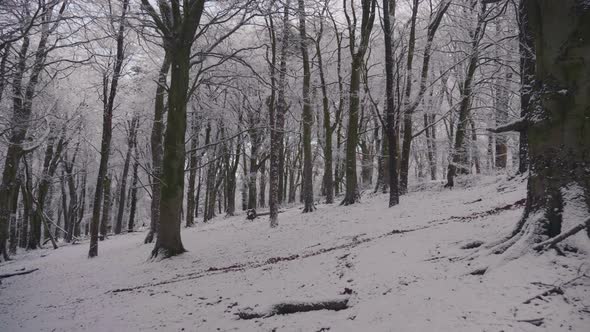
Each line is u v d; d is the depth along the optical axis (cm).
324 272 870
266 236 1708
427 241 862
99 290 1181
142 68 2316
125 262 1647
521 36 1381
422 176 3591
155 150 2212
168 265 1381
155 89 2470
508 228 771
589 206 550
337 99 3153
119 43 1930
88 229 5150
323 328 579
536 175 601
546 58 591
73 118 2666
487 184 1877
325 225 1656
